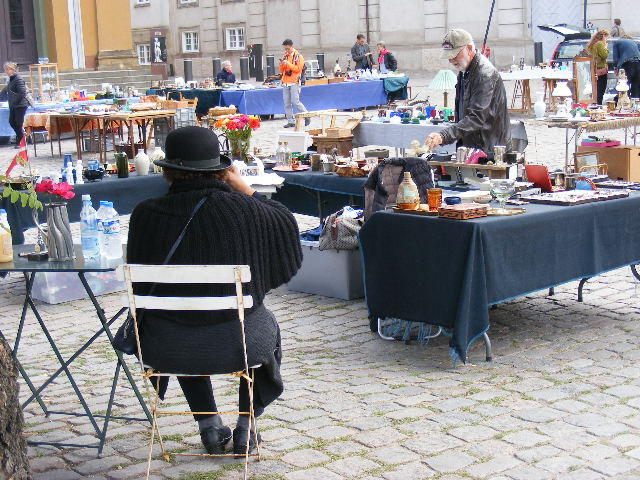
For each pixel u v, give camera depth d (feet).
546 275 17.94
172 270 11.22
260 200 12.16
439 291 17.17
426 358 17.93
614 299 21.88
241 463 12.67
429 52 105.29
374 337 19.60
